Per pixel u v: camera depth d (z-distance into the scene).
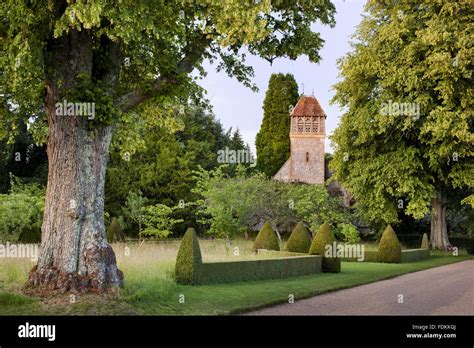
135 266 14.41
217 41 11.91
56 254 10.96
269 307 11.62
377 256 26.00
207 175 31.14
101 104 11.02
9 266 13.20
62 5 10.83
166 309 10.48
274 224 34.66
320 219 34.12
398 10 30.66
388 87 30.81
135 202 30.50
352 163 33.41
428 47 29.47
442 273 20.97
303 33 13.43
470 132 29.06
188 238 14.10
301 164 51.16
